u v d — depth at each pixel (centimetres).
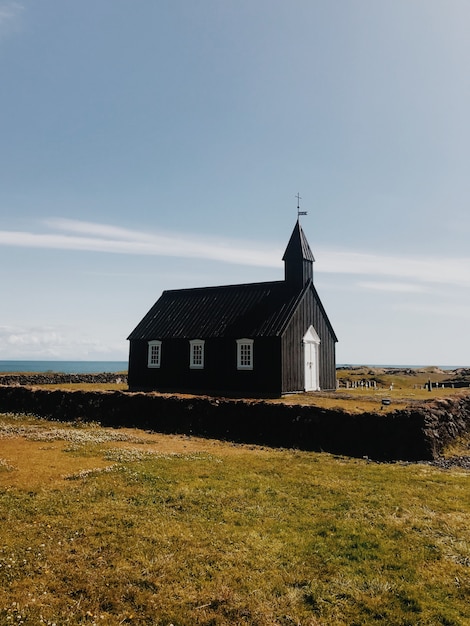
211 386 3725
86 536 1114
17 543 1067
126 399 3041
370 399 2906
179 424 2725
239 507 1330
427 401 2627
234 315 3862
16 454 1956
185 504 1338
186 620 822
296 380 3597
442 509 1345
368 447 2167
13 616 810
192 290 4481
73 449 2072
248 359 3578
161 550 1054
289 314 3556
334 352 4306
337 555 1054
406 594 904
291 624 824
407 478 1681
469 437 2578
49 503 1319
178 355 3944
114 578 939
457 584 944
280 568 997
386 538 1141
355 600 891
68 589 905
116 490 1441
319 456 2081
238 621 826
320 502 1387
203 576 958
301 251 3875
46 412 3300
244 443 2397
